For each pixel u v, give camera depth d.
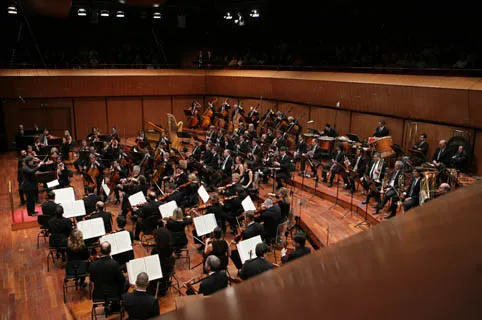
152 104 28.84
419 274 0.51
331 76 21.47
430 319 0.43
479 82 15.23
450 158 14.95
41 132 23.80
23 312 9.23
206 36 31.30
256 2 27.95
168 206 11.27
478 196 0.86
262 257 7.71
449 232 0.63
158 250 9.36
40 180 14.36
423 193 11.52
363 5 24.56
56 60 28.89
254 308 0.46
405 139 18.34
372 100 19.28
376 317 0.43
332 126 21.97
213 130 21.70
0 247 12.70
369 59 23.30
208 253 8.98
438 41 21.67
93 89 26.91
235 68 27.67
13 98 25.25
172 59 32.09
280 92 24.47
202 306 0.50
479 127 15.30
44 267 11.41
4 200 16.64
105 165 19.47
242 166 15.41
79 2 26.75
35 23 28.91
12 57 27.89
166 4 29.41
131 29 31.23
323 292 0.48
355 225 12.85
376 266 0.53
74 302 9.61
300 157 17.52
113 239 9.24
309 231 12.62
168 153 17.61
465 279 0.49
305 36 27.55
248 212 9.89
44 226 12.12
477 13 20.03
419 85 17.00
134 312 6.82
